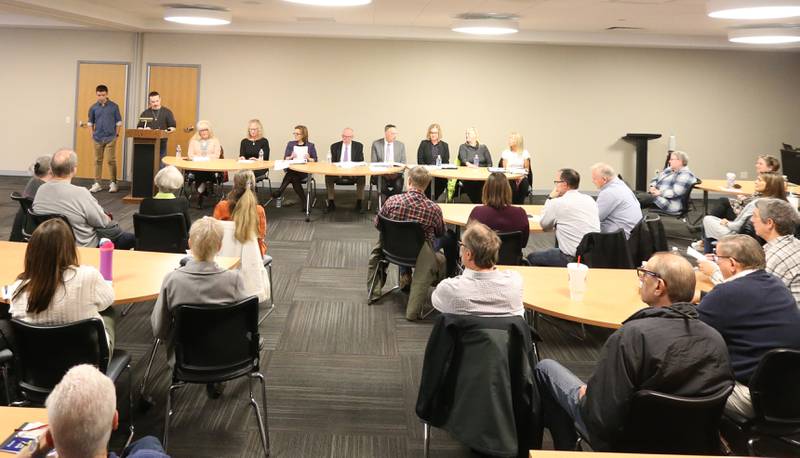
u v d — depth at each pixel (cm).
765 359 228
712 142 1077
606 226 490
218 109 1039
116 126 956
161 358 383
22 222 475
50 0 748
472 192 840
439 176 754
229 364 277
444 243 511
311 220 801
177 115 1041
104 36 1034
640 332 199
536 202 1002
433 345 256
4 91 1055
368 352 406
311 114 1045
